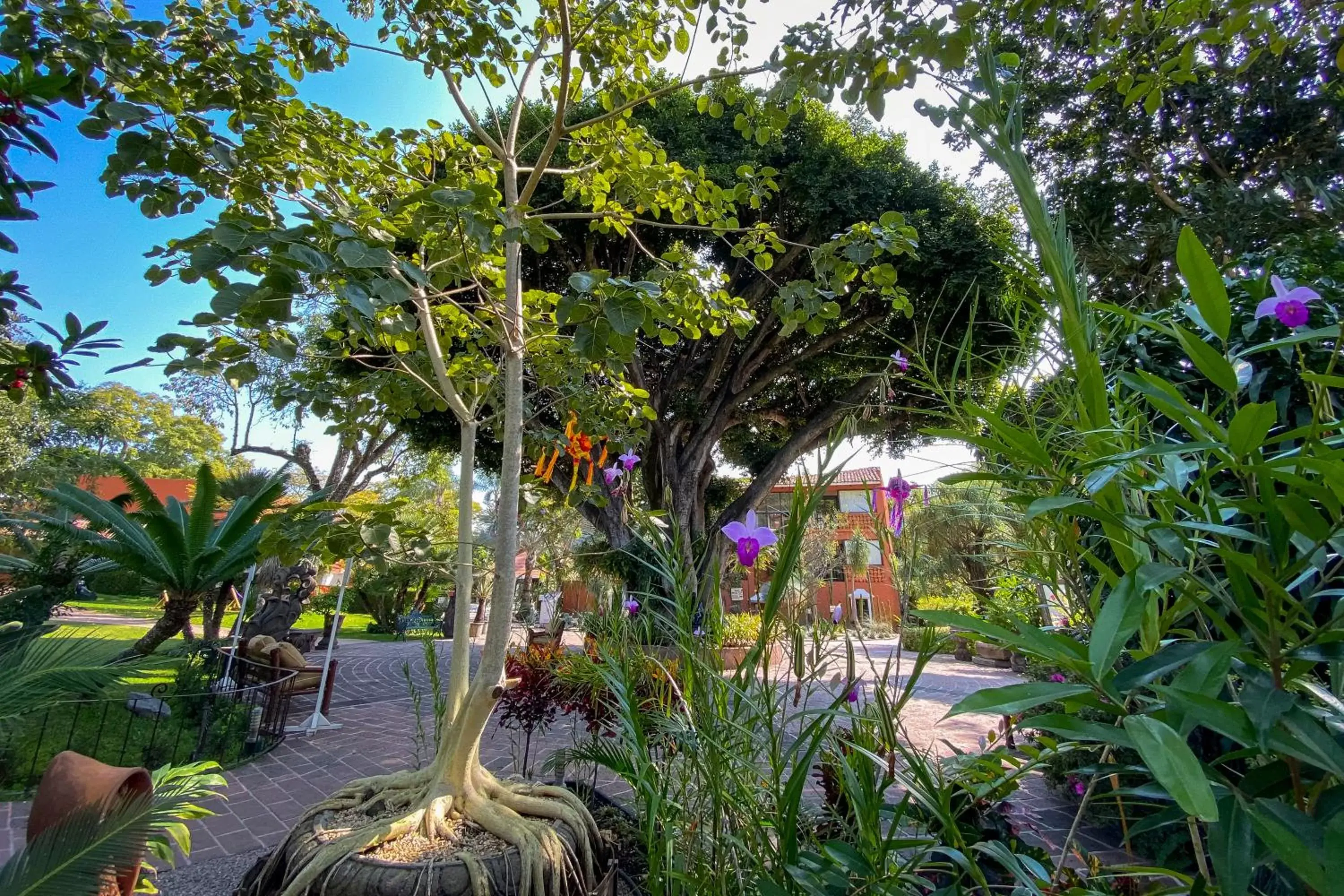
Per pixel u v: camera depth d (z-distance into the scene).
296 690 6.99
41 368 2.05
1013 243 1.25
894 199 8.12
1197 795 0.55
